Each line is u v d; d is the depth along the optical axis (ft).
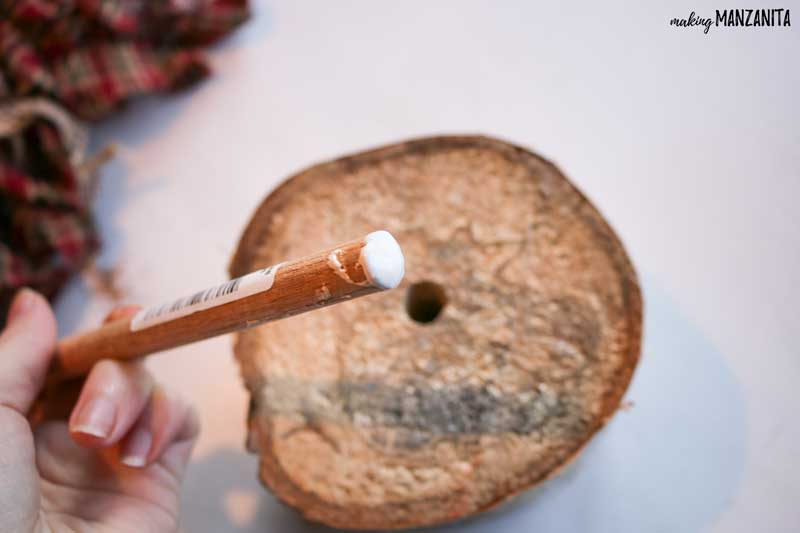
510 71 1.19
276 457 0.84
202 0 1.24
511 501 0.87
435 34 1.24
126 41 1.22
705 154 1.07
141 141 1.26
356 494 0.82
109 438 0.82
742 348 0.98
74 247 1.14
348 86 1.23
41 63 1.18
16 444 0.76
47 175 1.15
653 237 1.04
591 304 0.84
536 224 0.87
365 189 0.90
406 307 0.88
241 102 1.25
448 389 0.84
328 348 0.86
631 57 1.15
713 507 0.92
